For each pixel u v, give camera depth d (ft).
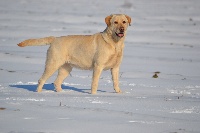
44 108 31.04
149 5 187.01
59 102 33.68
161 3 202.59
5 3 174.40
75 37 40.88
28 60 58.95
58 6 168.14
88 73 51.96
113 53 39.24
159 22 117.19
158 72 53.42
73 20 115.96
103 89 42.34
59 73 41.60
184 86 44.96
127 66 57.52
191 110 32.63
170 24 113.19
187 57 66.64
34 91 40.11
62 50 40.45
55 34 85.92
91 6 172.96
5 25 99.55
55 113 29.84
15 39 78.02
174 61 62.49
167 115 31.04
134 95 38.47
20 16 120.67
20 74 49.55
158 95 39.09
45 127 26.55
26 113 29.55
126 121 28.60
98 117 29.22
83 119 28.58
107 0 218.59
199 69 57.31
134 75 51.60
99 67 39.45
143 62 60.95
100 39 39.70
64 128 26.50
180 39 86.79
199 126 28.32
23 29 91.86
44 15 124.98
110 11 149.18
